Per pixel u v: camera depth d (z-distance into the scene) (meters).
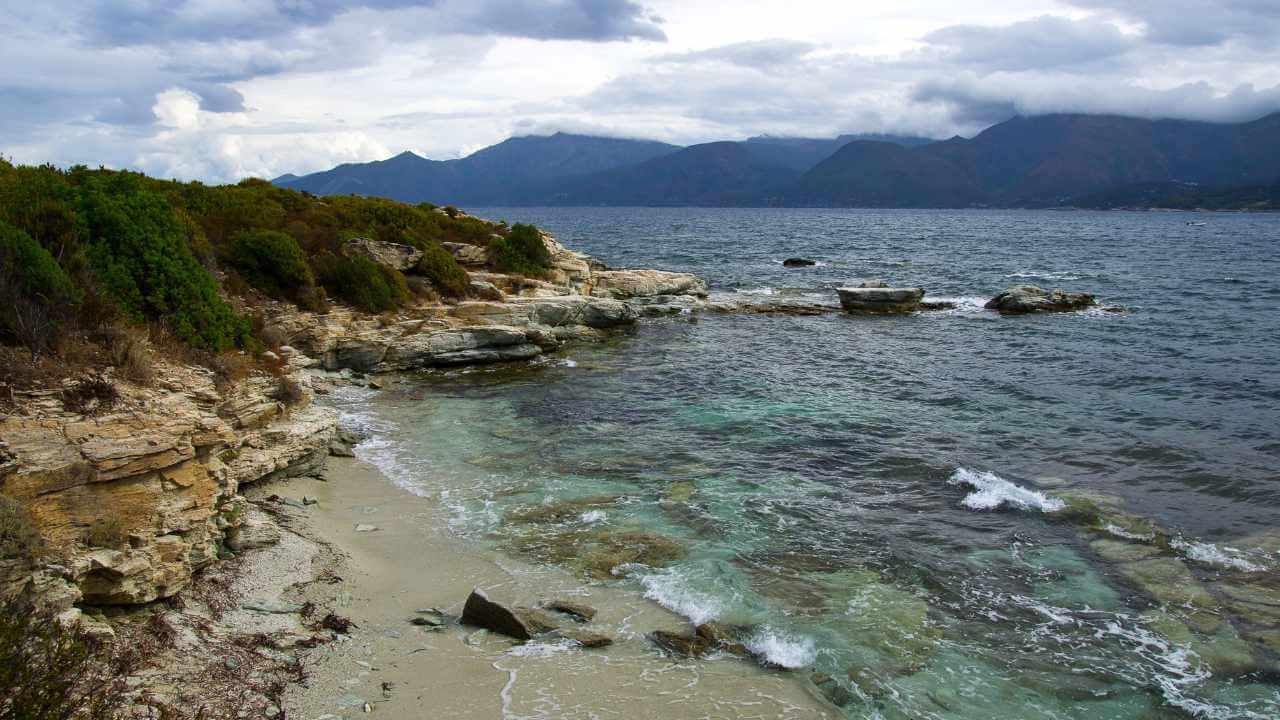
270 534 17.55
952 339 50.59
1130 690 13.55
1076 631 15.43
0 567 11.26
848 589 16.94
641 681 13.30
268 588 15.43
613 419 30.89
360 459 25.11
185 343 21.70
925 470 24.92
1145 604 16.48
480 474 24.02
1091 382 37.88
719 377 39.09
